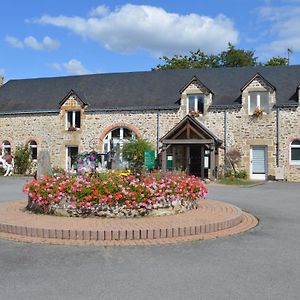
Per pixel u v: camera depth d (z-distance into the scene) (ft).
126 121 87.04
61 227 25.58
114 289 16.34
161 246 23.26
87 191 29.94
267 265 19.69
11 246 23.16
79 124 91.25
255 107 80.23
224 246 23.39
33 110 93.81
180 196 32.04
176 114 83.71
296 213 36.06
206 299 15.33
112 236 24.67
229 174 79.51
